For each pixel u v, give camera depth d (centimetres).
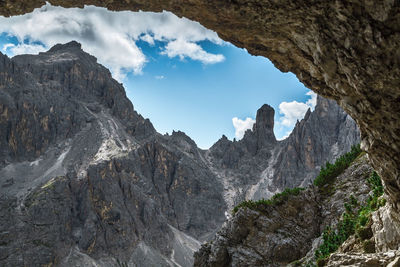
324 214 6531
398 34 1108
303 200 6806
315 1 1216
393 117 1365
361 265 1567
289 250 6166
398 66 1176
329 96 1711
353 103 1474
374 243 2553
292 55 1655
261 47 1697
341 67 1359
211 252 6444
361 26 1171
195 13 1502
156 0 1465
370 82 1295
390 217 2144
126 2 1498
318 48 1384
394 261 1417
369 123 1486
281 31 1479
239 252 6247
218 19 1500
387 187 1769
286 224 6538
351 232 4334
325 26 1282
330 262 1842
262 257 6150
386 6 1063
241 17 1439
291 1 1265
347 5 1147
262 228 6481
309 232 6381
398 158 1521
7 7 1439
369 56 1217
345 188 6631
